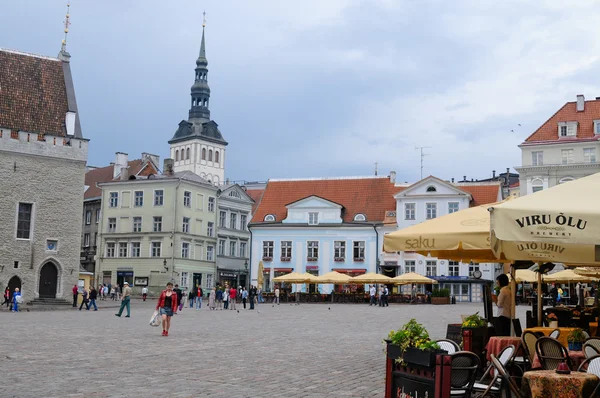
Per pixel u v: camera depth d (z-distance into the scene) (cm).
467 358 852
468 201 6875
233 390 1096
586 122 7138
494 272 6669
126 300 3428
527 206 842
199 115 14750
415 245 1189
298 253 7306
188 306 5703
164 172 7769
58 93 5181
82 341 1939
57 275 4888
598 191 900
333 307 5241
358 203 7419
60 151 4922
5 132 4700
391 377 872
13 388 1076
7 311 4169
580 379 769
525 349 1106
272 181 7931
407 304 5966
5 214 4672
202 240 7519
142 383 1149
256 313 4122
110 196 7644
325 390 1121
